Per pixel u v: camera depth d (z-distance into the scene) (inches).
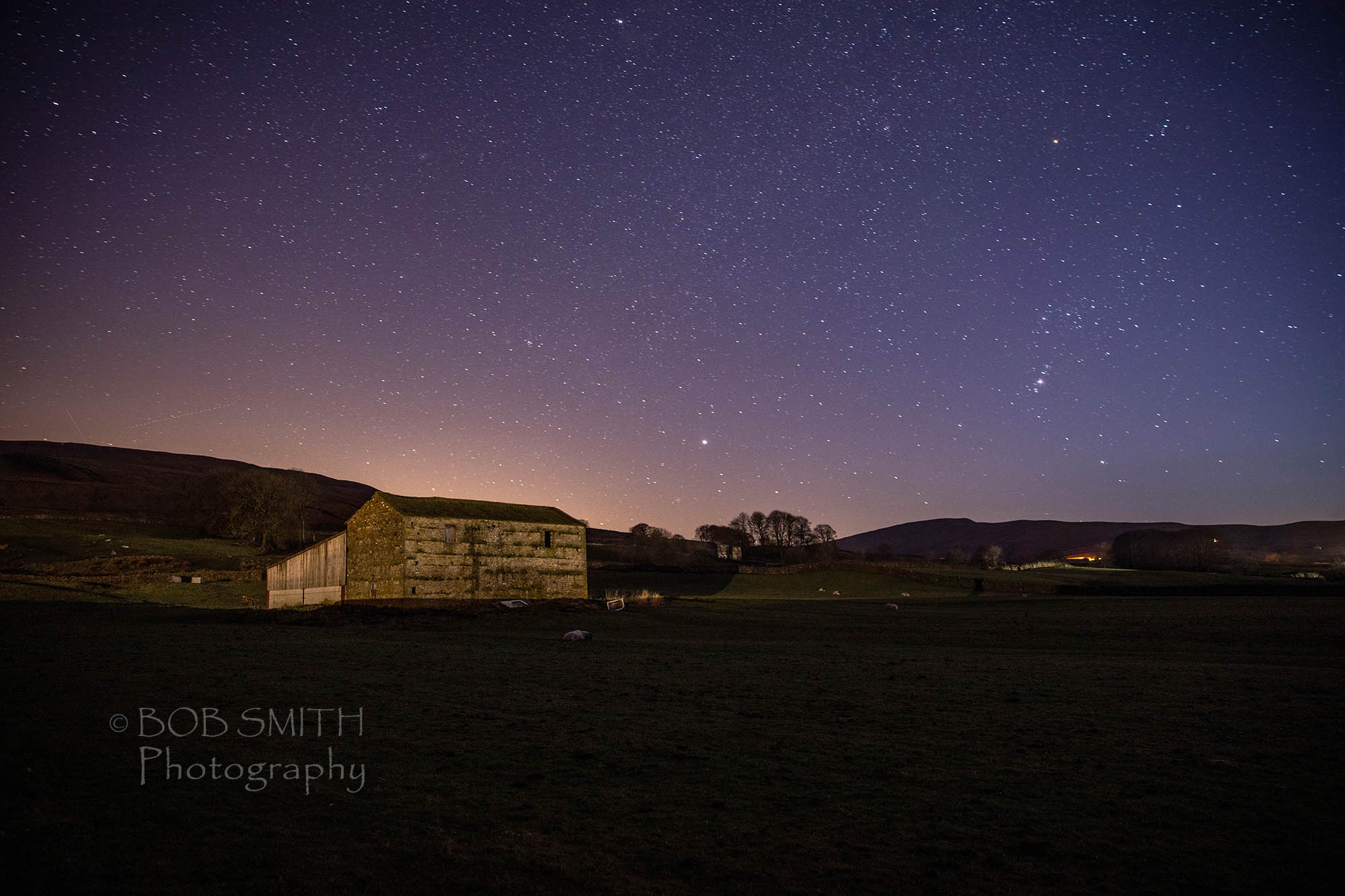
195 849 366.3
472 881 338.0
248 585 2817.4
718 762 540.4
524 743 584.1
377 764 520.1
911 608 2564.0
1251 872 356.5
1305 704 767.7
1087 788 485.7
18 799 423.8
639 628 1854.1
